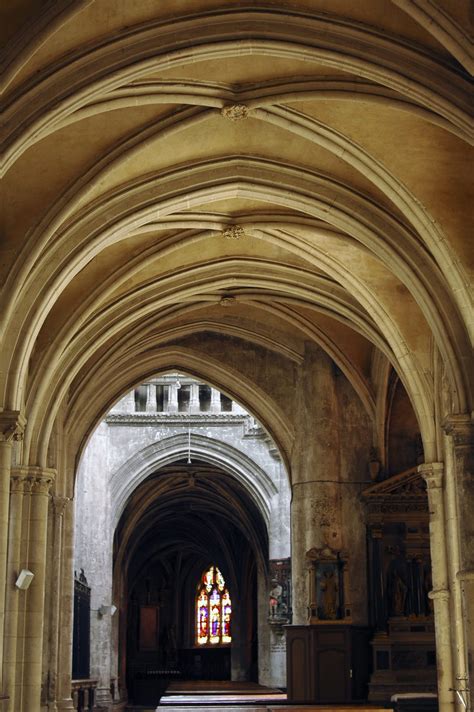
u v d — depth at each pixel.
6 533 19.34
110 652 40.22
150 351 31.67
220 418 40.31
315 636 28.45
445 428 20.77
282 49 16.50
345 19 16.25
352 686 28.52
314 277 26.53
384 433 30.31
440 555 23.75
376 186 20.30
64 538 30.03
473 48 15.16
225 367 32.25
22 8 15.22
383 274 24.41
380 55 16.39
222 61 17.66
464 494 20.06
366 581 29.61
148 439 40.34
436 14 15.05
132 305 26.27
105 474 40.00
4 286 19.59
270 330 31.41
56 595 28.80
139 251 24.06
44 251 20.16
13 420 19.67
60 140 19.09
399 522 29.62
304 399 31.31
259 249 26.16
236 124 19.91
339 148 19.25
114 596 46.75
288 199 21.12
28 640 23.67
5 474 19.52
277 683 37.19
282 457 32.28
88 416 31.41
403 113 18.53
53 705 27.89
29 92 16.06
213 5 16.20
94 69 16.27
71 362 25.62
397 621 28.83
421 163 19.33
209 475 46.72
